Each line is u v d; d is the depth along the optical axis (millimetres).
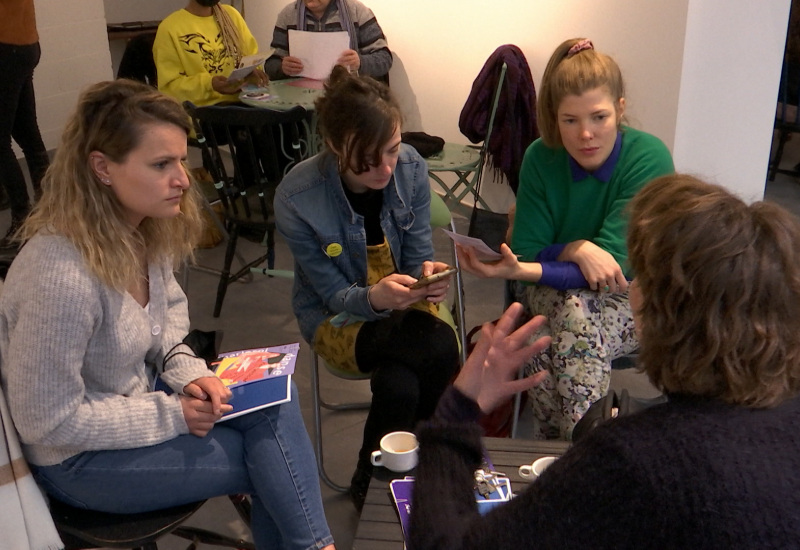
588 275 2139
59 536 1632
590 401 2131
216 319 3424
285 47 4160
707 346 886
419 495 1016
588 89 2121
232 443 1744
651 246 933
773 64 3268
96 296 1567
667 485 812
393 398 2051
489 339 1106
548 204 2342
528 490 907
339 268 2211
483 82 3752
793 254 881
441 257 3936
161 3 6121
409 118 4613
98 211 1569
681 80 3090
